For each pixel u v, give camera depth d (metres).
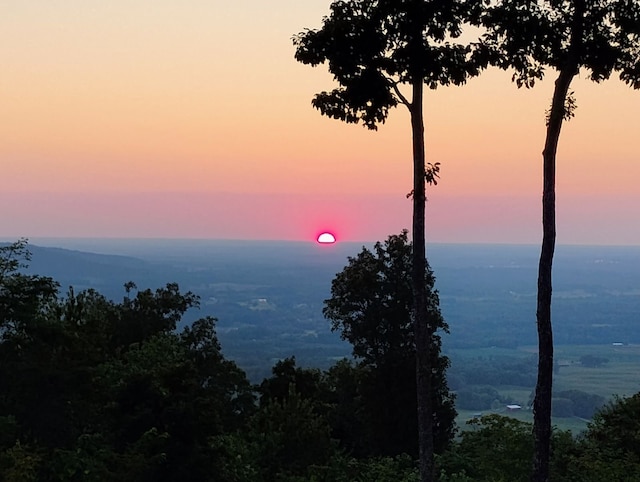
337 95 15.63
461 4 14.91
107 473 15.52
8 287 18.44
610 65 15.41
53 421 17.36
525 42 15.14
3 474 13.87
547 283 15.70
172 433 17.23
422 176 15.59
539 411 15.66
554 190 15.75
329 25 15.05
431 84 15.45
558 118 15.59
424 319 15.77
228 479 18.34
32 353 18.03
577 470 19.70
